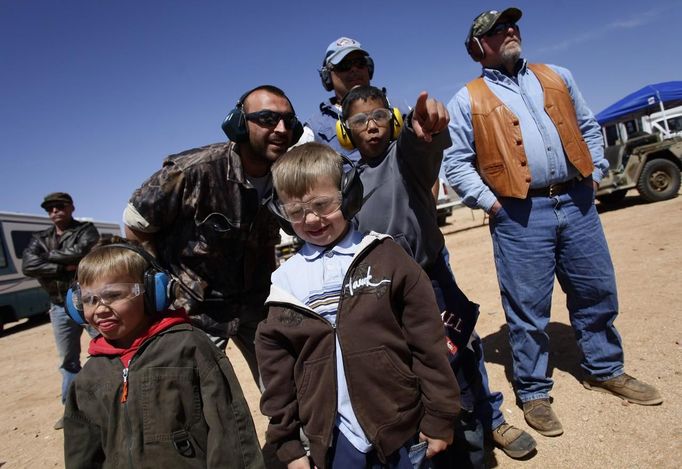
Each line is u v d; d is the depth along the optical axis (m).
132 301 1.62
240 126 2.03
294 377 1.57
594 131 2.76
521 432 2.43
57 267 4.01
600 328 2.70
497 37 2.57
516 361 2.70
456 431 2.01
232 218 2.17
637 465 2.13
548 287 2.63
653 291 4.17
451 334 2.01
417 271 1.55
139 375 1.58
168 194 2.09
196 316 2.26
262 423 3.39
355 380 1.46
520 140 2.51
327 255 1.62
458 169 2.74
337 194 1.55
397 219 1.91
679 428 2.30
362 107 1.96
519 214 2.59
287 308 1.58
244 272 2.33
